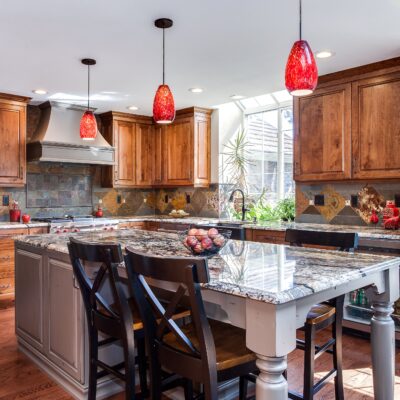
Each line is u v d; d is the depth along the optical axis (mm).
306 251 2184
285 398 1328
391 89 3441
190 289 1313
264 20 2670
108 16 2586
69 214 5461
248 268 1705
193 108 5246
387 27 2779
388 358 1938
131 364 1763
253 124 5531
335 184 4141
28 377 2564
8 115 4551
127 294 2330
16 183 4621
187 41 3020
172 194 6109
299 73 1816
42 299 2654
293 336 1353
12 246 4352
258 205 5113
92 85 4176
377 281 1863
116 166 5500
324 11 2533
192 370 1419
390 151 3451
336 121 3822
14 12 2516
